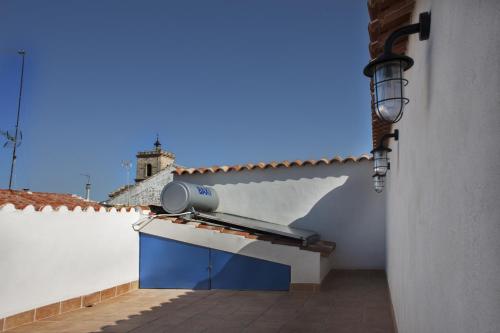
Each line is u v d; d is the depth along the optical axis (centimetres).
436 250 259
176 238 1127
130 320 797
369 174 1348
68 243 880
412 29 306
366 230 1327
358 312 832
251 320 788
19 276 757
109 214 1021
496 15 139
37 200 980
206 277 1101
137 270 1130
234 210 1451
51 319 805
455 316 200
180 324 767
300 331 714
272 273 1062
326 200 1374
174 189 1220
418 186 357
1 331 715
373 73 323
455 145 202
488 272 146
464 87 184
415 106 390
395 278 695
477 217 161
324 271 1156
